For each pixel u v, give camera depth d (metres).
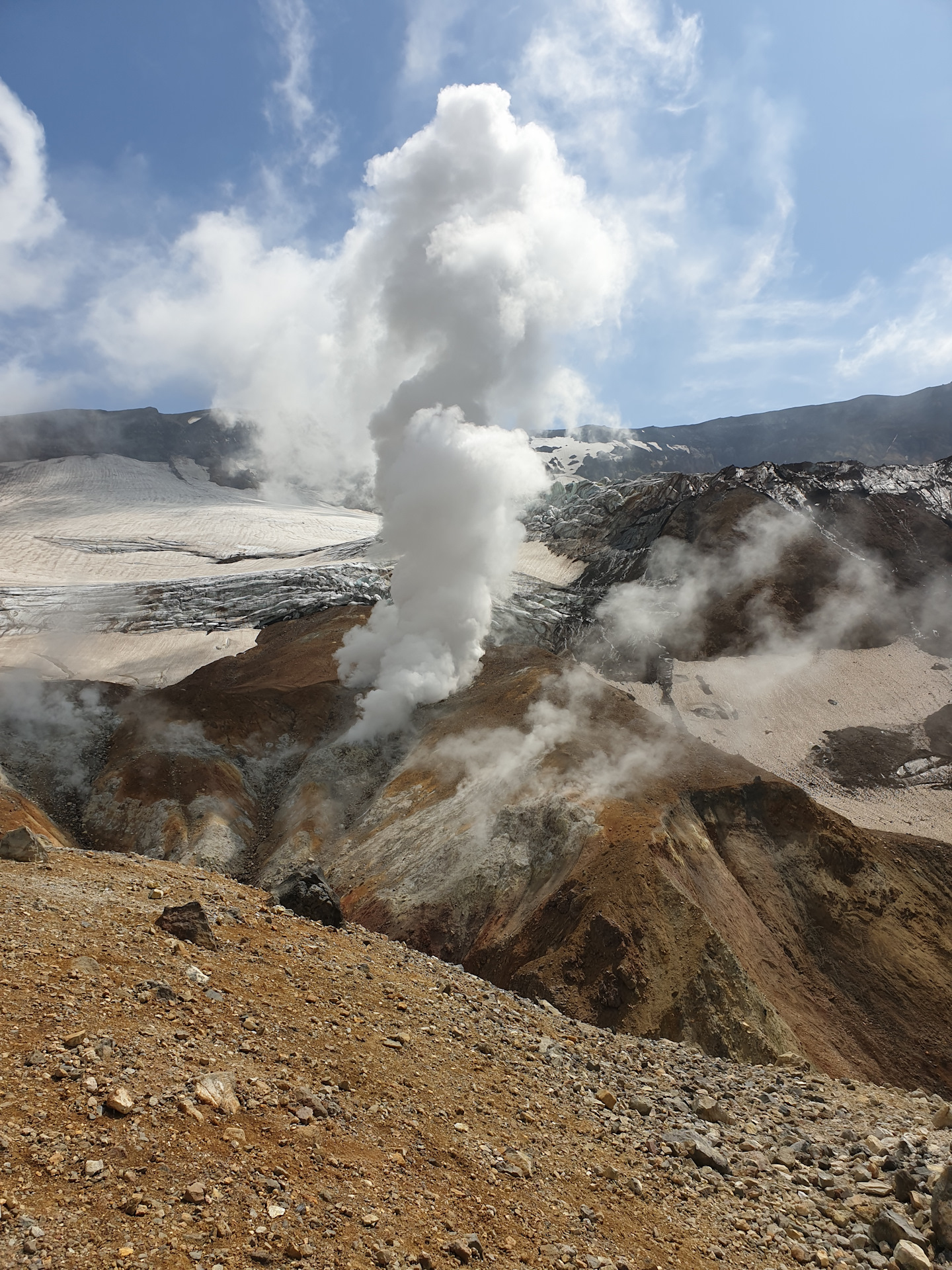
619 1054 16.61
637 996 51.12
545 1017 17.59
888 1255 10.43
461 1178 9.47
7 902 12.67
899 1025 56.88
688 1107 14.58
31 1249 6.17
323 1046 11.31
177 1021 10.43
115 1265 6.30
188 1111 8.50
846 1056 52.56
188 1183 7.52
